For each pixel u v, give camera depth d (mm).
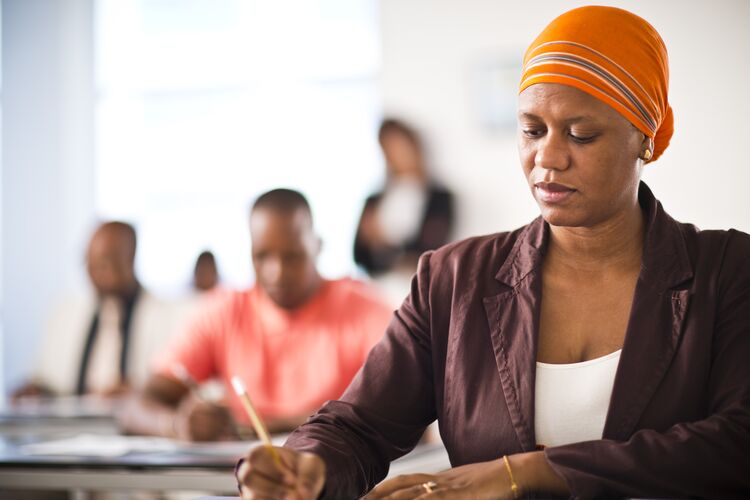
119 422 2562
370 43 4691
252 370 2408
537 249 1182
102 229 3375
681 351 1082
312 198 4734
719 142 4125
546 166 1064
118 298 3355
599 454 1012
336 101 4727
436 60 4480
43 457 1925
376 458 1185
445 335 1205
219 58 4875
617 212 1124
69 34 5020
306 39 4766
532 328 1145
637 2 4215
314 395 2350
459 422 1160
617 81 1053
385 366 1219
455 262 1232
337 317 2387
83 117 5020
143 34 4961
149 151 4961
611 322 1131
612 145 1061
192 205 4914
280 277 2330
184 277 4891
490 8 4418
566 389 1113
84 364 3314
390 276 4383
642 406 1073
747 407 1018
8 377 4961
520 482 1021
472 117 4422
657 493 997
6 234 5012
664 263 1119
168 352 2531
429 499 1004
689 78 4152
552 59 1065
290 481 984
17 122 5031
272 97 4809
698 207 4148
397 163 4410
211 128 4887
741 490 996
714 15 4129
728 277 1094
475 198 4410
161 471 1812
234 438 2213
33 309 4996
